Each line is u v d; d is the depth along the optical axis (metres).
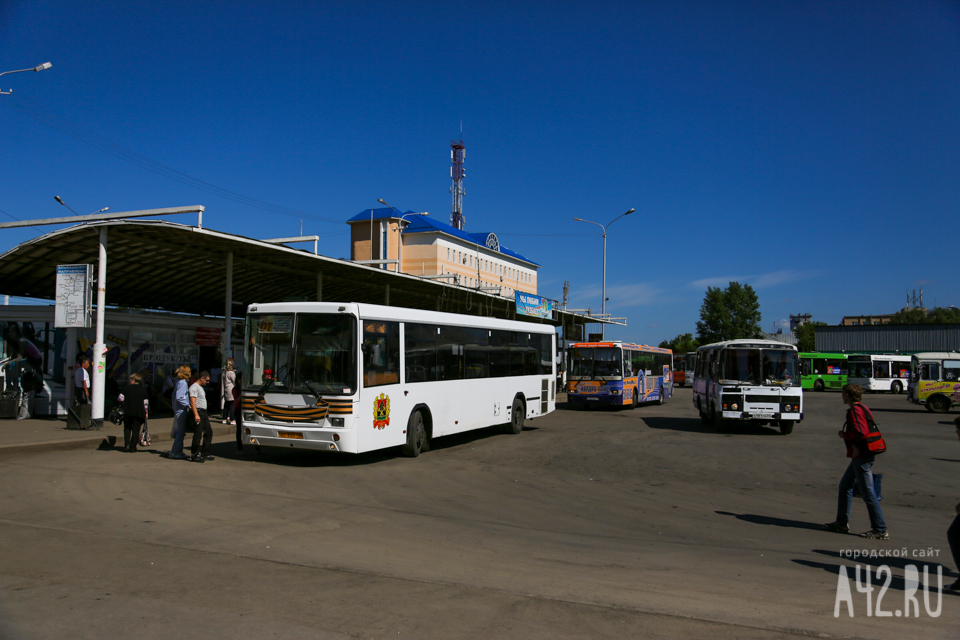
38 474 11.04
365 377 12.49
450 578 5.92
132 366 20.17
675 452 15.89
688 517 9.27
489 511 9.35
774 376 19.62
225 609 4.95
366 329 12.60
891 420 27.25
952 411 32.56
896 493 11.36
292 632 4.53
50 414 18.75
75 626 4.54
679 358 69.38
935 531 8.62
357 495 10.18
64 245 17.95
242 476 11.45
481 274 79.81
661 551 7.29
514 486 11.46
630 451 15.98
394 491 10.64
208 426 13.04
